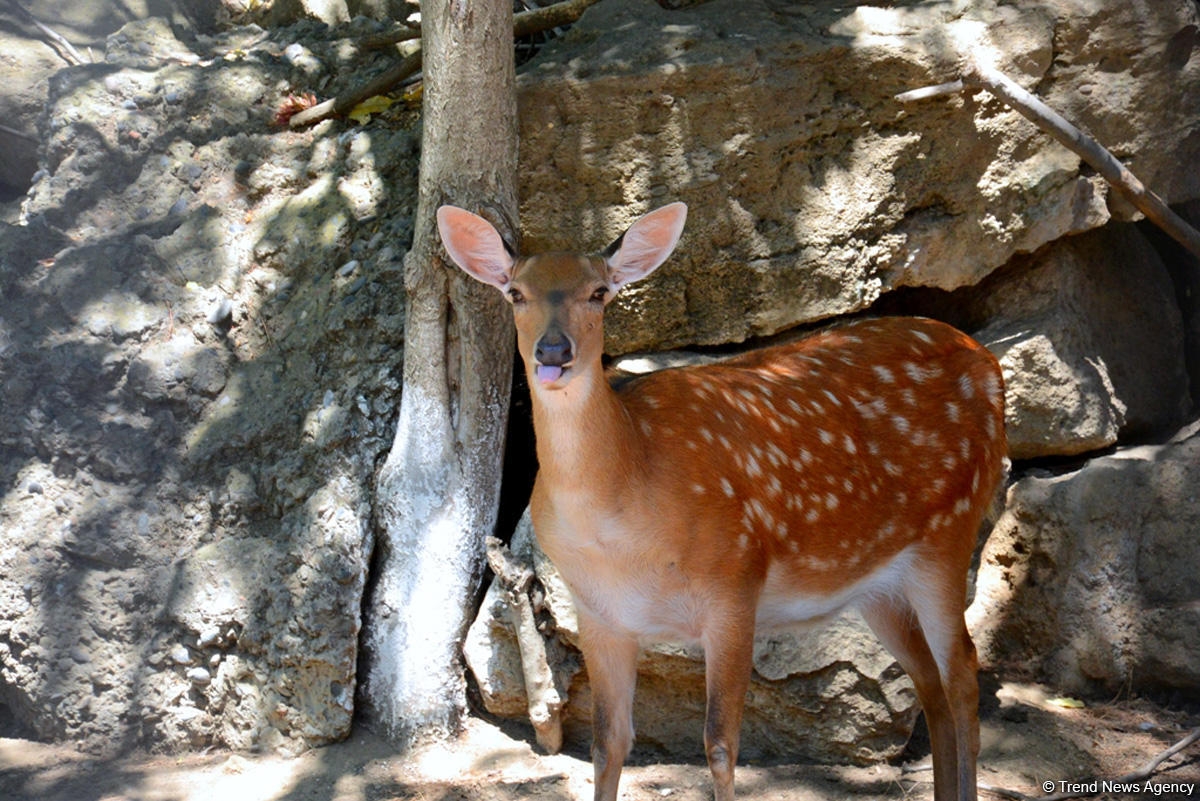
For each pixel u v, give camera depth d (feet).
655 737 25.86
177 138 31.83
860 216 26.94
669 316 27.32
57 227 31.04
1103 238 30.94
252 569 26.58
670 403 20.39
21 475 27.55
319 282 29.25
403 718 25.82
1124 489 27.55
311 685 25.75
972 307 29.68
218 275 29.63
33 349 28.25
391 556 26.40
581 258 19.27
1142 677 26.89
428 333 26.02
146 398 28.19
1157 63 27.99
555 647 25.63
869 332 23.25
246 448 27.94
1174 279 32.83
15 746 26.37
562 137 26.37
